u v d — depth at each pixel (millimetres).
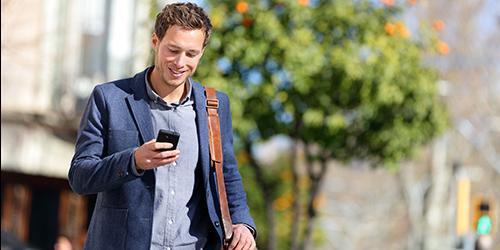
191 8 5438
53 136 19047
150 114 5527
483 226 23328
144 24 17531
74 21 19953
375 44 16391
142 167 5164
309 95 16438
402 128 17359
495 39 33719
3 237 13477
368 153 17766
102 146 5484
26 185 19297
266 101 16328
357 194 52906
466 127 37062
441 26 17688
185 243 5500
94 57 20406
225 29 15977
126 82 5605
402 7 16828
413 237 37219
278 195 26766
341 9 16156
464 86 34188
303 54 15984
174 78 5430
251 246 5605
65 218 19641
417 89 16953
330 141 17250
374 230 53469
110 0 20500
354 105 16844
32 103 18844
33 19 18828
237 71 16141
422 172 40469
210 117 5656
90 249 5559
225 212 5582
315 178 18359
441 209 37938
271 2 16172
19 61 17969
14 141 18312
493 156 40469
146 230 5430
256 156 17906
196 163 5551
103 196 5547
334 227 51406
